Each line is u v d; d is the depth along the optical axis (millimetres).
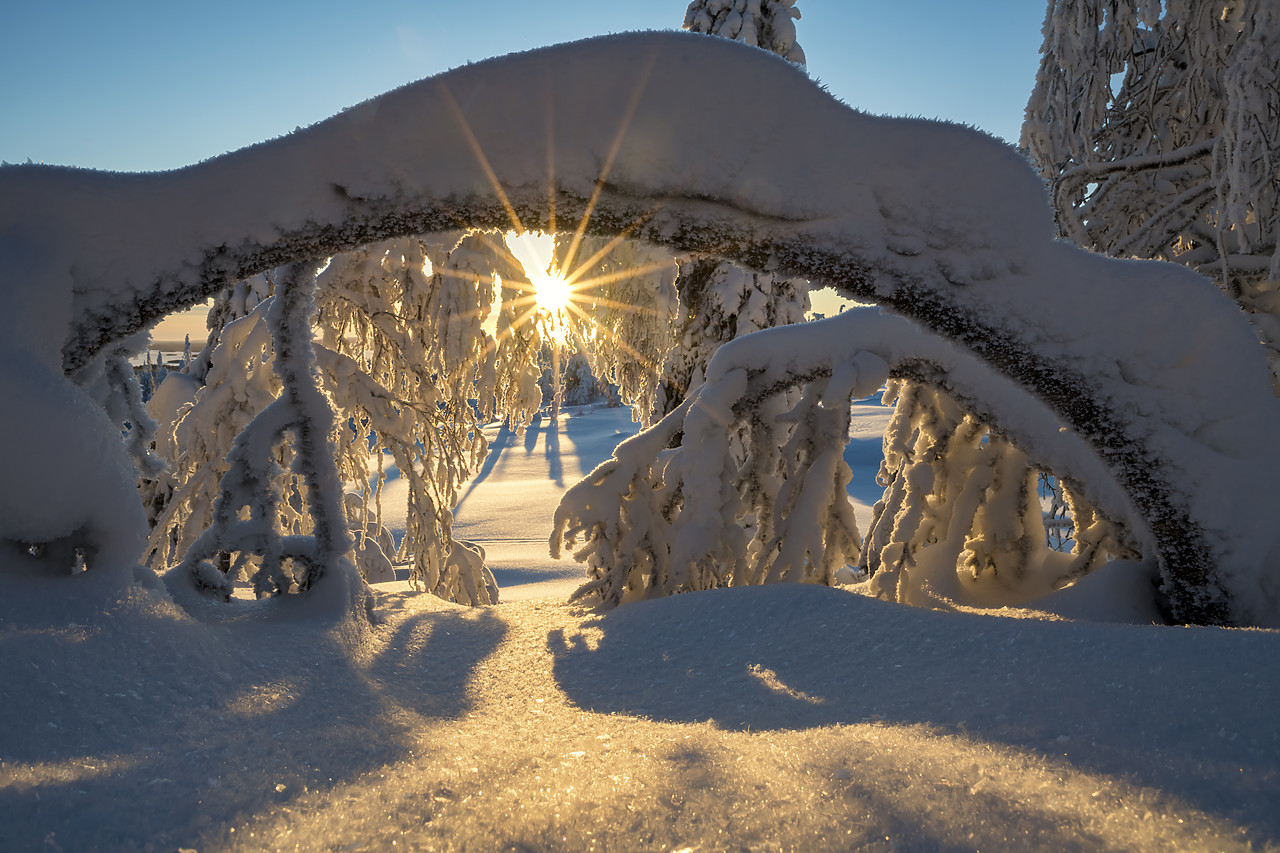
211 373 5648
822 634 2904
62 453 2381
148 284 2822
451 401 6230
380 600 4258
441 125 2889
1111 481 4168
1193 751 1457
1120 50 6234
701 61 2980
